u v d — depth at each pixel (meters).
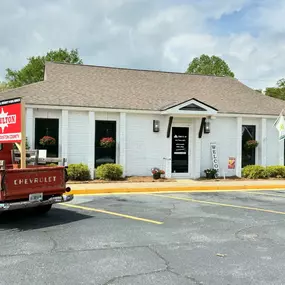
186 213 9.72
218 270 5.44
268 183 16.14
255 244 6.88
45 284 4.82
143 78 20.41
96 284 4.84
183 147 17.84
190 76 21.95
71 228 7.88
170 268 5.49
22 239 6.98
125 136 16.72
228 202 11.69
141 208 10.35
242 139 18.80
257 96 20.94
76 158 16.09
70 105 15.73
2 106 9.33
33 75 47.06
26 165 9.79
